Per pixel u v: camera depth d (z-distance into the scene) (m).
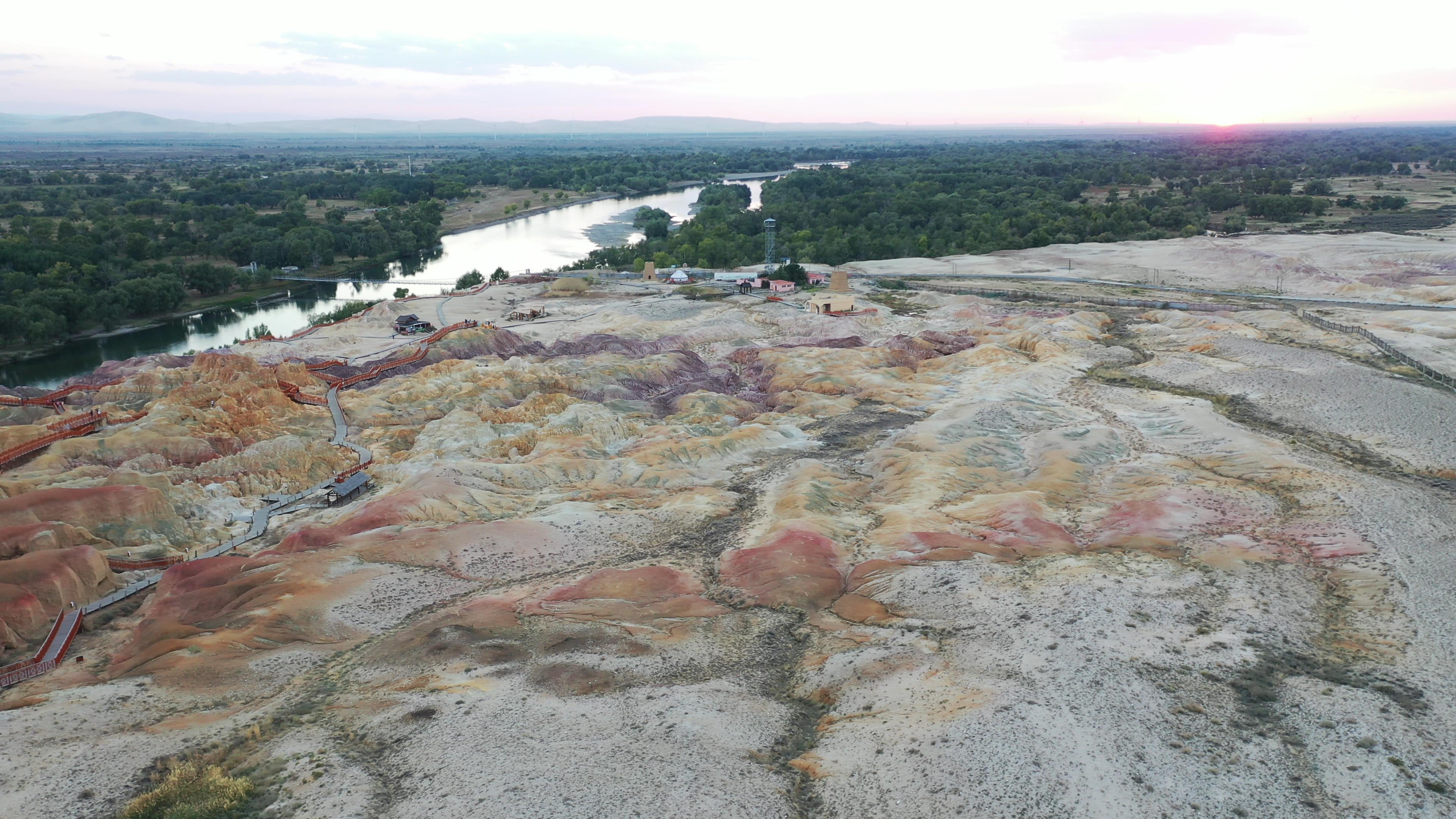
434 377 116.69
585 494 80.00
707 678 48.81
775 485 81.69
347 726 44.06
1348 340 126.81
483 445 93.12
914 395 112.94
